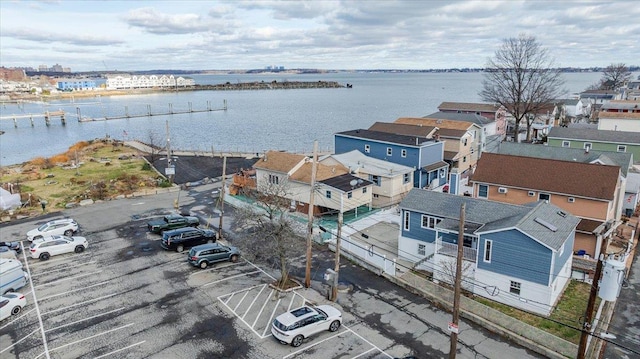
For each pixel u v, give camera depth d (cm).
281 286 2884
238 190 5050
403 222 3484
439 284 3028
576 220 3036
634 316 2677
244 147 9669
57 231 3691
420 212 3362
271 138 11031
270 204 3328
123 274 3069
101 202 4775
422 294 2858
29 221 4184
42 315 2539
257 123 14038
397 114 16162
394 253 3588
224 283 2958
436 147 5391
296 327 2284
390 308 2697
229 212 4456
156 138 10725
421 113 16312
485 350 2295
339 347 2286
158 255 3400
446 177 5703
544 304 2634
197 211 4503
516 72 7588
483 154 4244
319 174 4447
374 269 3184
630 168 4644
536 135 8356
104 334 2355
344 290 2903
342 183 4303
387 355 2225
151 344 2275
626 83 16350
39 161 6912
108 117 15800
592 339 2344
